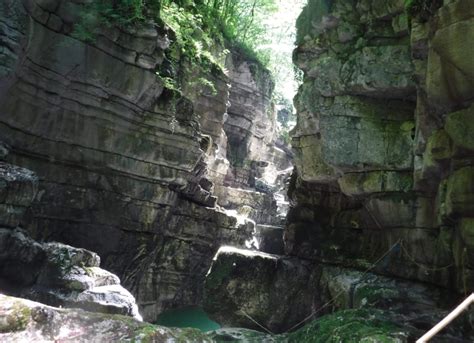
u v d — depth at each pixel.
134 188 14.21
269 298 13.03
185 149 15.16
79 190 12.65
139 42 12.51
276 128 34.47
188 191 17.02
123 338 5.14
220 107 21.48
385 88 10.56
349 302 10.73
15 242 8.27
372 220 12.13
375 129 10.98
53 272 8.56
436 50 7.23
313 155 13.20
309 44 12.39
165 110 14.18
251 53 27.64
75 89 11.75
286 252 14.67
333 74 11.50
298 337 7.12
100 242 13.50
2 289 8.11
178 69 17.50
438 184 9.06
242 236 19.91
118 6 12.01
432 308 8.84
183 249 17.42
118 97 12.82
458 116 7.18
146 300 16.28
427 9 7.82
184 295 18.20
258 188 28.36
